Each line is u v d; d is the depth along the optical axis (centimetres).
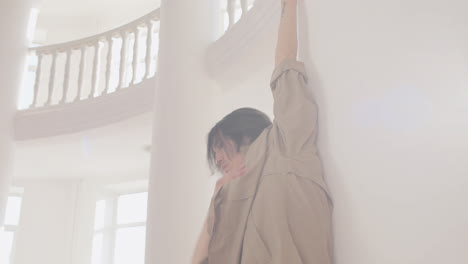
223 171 204
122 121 576
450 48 118
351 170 153
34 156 692
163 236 385
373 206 140
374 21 148
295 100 181
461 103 113
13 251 773
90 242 786
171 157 408
